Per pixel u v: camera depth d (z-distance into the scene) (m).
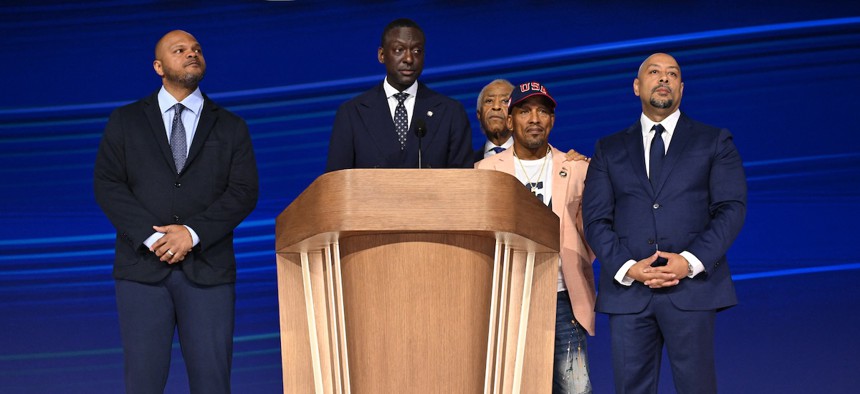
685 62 8.07
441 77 8.13
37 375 7.89
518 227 3.95
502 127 6.57
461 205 3.88
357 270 4.11
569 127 8.09
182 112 5.56
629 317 5.31
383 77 8.18
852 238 7.95
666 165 5.42
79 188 8.07
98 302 7.98
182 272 5.29
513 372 4.38
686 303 5.23
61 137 8.09
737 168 5.40
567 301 5.56
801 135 8.02
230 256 5.44
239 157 5.53
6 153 8.05
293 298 4.65
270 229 8.06
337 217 3.87
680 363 5.26
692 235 5.31
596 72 8.12
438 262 4.10
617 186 5.48
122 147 5.43
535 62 8.12
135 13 8.16
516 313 4.41
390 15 8.18
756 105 8.04
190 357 5.31
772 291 7.92
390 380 4.11
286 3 8.20
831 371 7.84
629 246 5.34
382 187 3.88
